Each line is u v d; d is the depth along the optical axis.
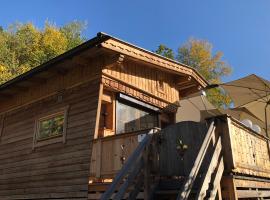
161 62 10.02
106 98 8.69
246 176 5.85
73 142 8.45
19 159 10.18
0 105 12.20
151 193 5.39
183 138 5.75
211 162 4.82
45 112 9.88
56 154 8.84
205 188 4.58
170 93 11.26
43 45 31.19
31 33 32.62
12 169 10.31
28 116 10.58
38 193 8.94
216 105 25.05
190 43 31.77
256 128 8.94
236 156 5.29
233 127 5.49
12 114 11.38
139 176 5.52
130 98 9.30
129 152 6.52
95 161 7.21
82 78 8.91
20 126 10.76
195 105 11.93
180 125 5.86
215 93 25.30
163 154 5.86
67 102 9.20
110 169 6.79
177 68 10.68
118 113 8.95
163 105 10.73
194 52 31.05
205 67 30.42
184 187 4.43
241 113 11.80
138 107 9.80
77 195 7.69
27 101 10.80
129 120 9.30
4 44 30.78
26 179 9.56
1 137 11.43
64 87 9.45
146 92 9.95
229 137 5.16
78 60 8.60
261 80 9.42
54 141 9.08
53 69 9.38
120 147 6.76
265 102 10.60
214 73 30.55
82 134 8.27
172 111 11.10
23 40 32.06
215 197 4.79
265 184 6.88
